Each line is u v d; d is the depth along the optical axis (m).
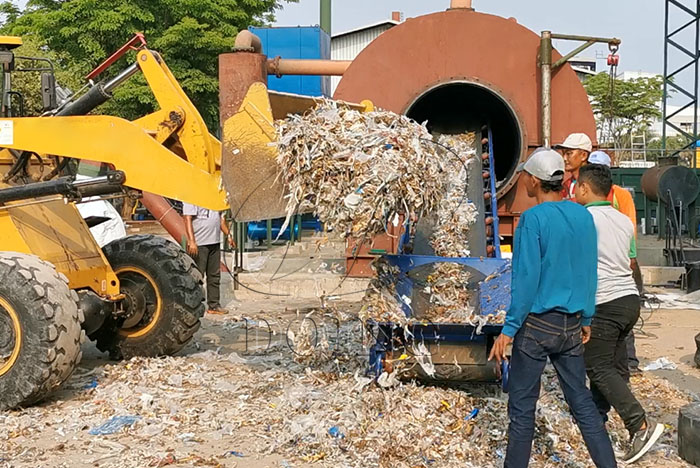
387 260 6.18
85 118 6.50
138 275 7.42
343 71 9.63
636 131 44.97
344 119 5.76
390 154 5.48
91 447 5.09
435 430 5.18
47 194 6.50
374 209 5.38
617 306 4.96
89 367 7.21
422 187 5.58
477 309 5.71
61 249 6.85
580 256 4.40
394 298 5.85
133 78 24.05
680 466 4.90
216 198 6.27
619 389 4.92
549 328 4.34
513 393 4.41
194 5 24.17
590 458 4.91
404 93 8.84
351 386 5.94
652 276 12.52
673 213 14.07
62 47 25.00
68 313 5.89
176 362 7.20
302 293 11.08
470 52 8.78
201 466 4.77
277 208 5.75
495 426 5.29
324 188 5.45
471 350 5.61
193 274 7.45
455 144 8.77
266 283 11.12
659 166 17.05
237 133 5.79
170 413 5.74
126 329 7.45
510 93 8.74
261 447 5.05
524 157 8.70
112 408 5.85
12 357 5.81
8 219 6.55
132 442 5.20
